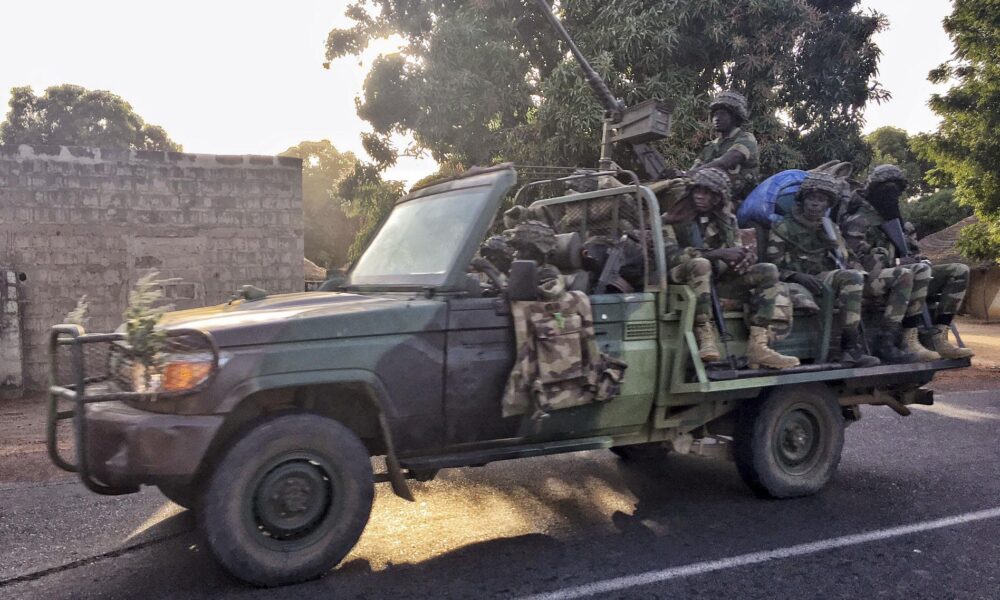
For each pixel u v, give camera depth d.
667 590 3.76
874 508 5.18
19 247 11.95
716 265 5.14
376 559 4.18
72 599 3.63
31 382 11.99
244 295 5.07
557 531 4.69
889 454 6.87
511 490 5.63
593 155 13.84
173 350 3.60
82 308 3.90
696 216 5.27
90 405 3.86
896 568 4.06
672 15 13.41
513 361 4.30
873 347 6.02
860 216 6.27
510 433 4.42
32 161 12.00
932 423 8.45
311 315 3.87
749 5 13.52
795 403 5.41
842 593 3.73
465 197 4.64
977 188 16.36
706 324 4.88
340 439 3.84
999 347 19.50
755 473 5.27
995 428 8.16
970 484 5.80
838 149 14.77
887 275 5.84
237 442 3.64
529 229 4.88
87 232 12.27
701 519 4.94
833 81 14.44
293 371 3.73
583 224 5.72
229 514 3.60
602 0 14.27
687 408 5.15
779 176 6.15
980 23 15.27
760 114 14.05
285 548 3.75
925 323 6.09
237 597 3.65
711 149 6.69
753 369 5.20
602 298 4.63
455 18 14.78
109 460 3.64
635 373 4.73
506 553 4.29
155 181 12.64
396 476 4.00
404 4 15.98
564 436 4.65
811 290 5.73
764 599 3.66
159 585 3.80
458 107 14.41
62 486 5.67
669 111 6.59
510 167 4.55
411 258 4.66
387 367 3.97
